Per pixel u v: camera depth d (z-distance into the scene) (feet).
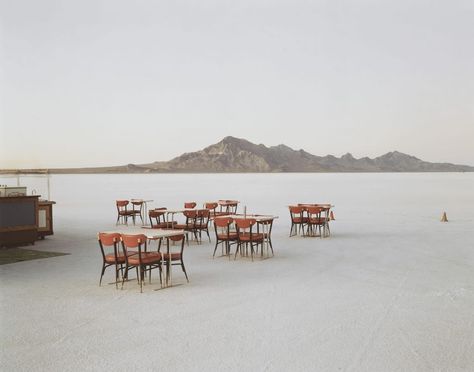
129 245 25.12
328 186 189.78
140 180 313.53
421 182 243.40
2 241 39.91
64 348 17.06
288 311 21.35
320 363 15.64
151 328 19.13
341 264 32.45
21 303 22.94
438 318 20.29
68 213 76.13
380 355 16.31
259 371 15.02
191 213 42.22
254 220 33.65
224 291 25.07
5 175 50.08
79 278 28.43
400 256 35.42
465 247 39.52
